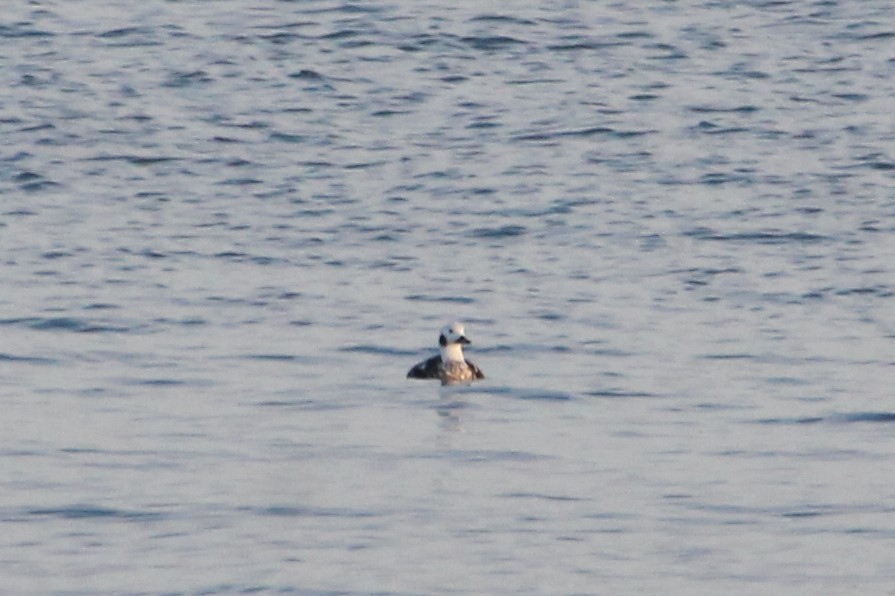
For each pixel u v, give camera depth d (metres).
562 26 67.75
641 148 54.75
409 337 39.94
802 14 69.62
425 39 66.00
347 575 27.05
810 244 46.47
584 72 62.72
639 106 58.94
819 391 36.38
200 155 54.34
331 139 55.84
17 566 27.33
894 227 47.62
